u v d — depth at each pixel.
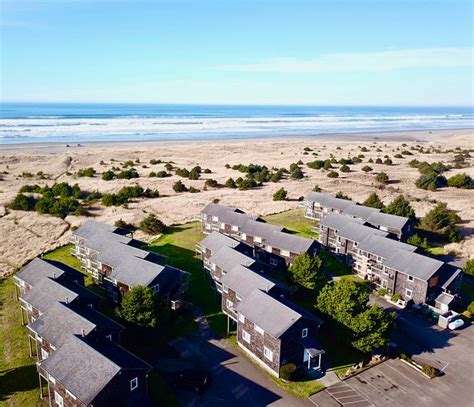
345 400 37.69
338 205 83.88
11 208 92.19
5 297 55.03
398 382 40.47
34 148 173.88
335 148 195.50
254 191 112.25
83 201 98.94
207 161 158.00
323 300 47.34
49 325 39.56
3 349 43.94
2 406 36.00
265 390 38.72
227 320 50.09
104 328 39.34
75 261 66.00
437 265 53.41
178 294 52.25
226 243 61.59
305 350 41.66
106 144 195.62
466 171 142.50
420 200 105.06
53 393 34.81
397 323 51.19
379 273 60.38
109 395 32.56
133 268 51.59
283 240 64.19
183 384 38.56
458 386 40.12
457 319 51.19
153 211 92.50
